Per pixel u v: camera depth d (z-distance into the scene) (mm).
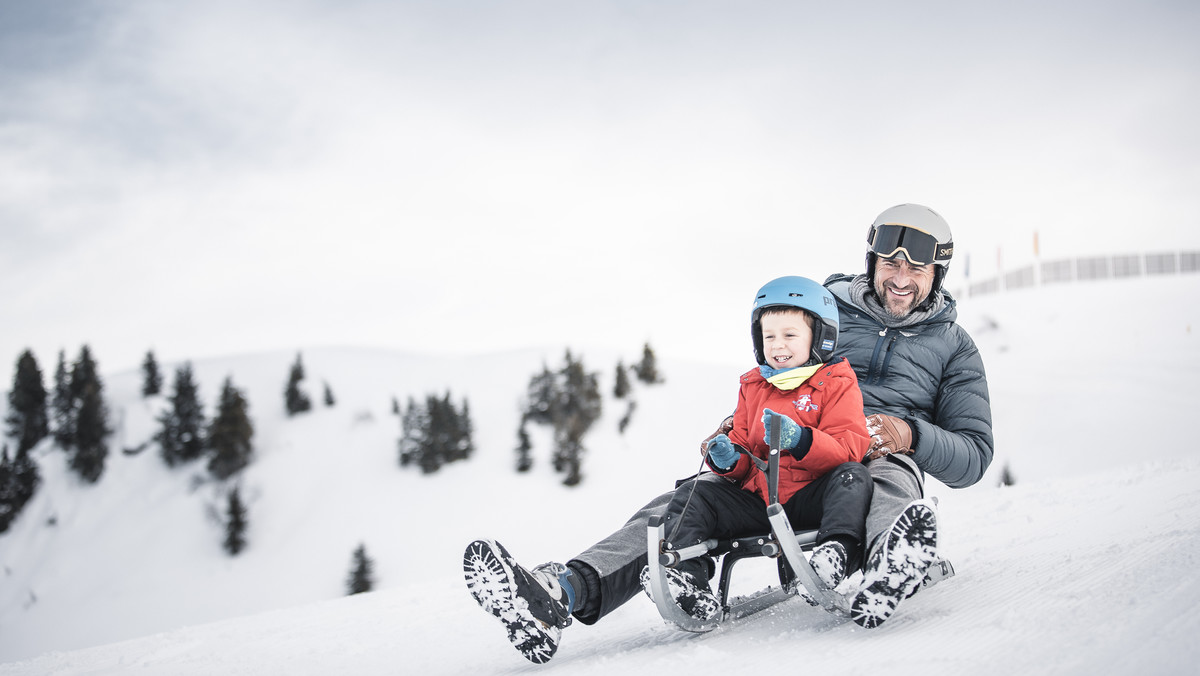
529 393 76688
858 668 1636
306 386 90625
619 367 78562
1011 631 1754
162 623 58000
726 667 1836
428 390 88000
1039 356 68625
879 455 2699
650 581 2168
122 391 90562
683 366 85188
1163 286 77938
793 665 1758
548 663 2383
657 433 72438
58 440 82250
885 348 3426
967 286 95000
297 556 62969
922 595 2451
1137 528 3031
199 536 67562
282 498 70938
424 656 2906
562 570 2297
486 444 73500
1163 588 1852
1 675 3850
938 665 1570
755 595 2695
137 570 64938
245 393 90688
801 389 2688
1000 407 60844
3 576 66500
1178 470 5855
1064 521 3910
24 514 73312
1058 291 83000
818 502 2469
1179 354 61812
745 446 2762
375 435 78688
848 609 2154
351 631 3906
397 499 67500
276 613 5340
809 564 2070
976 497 6469
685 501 2479
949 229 3389
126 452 80188
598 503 62812
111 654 4191
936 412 3424
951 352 3400
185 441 78312
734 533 2561
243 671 3055
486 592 2143
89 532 70625
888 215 3377
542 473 67750
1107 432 53312
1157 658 1373
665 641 2377
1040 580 2340
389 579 57219
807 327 2711
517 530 60031
